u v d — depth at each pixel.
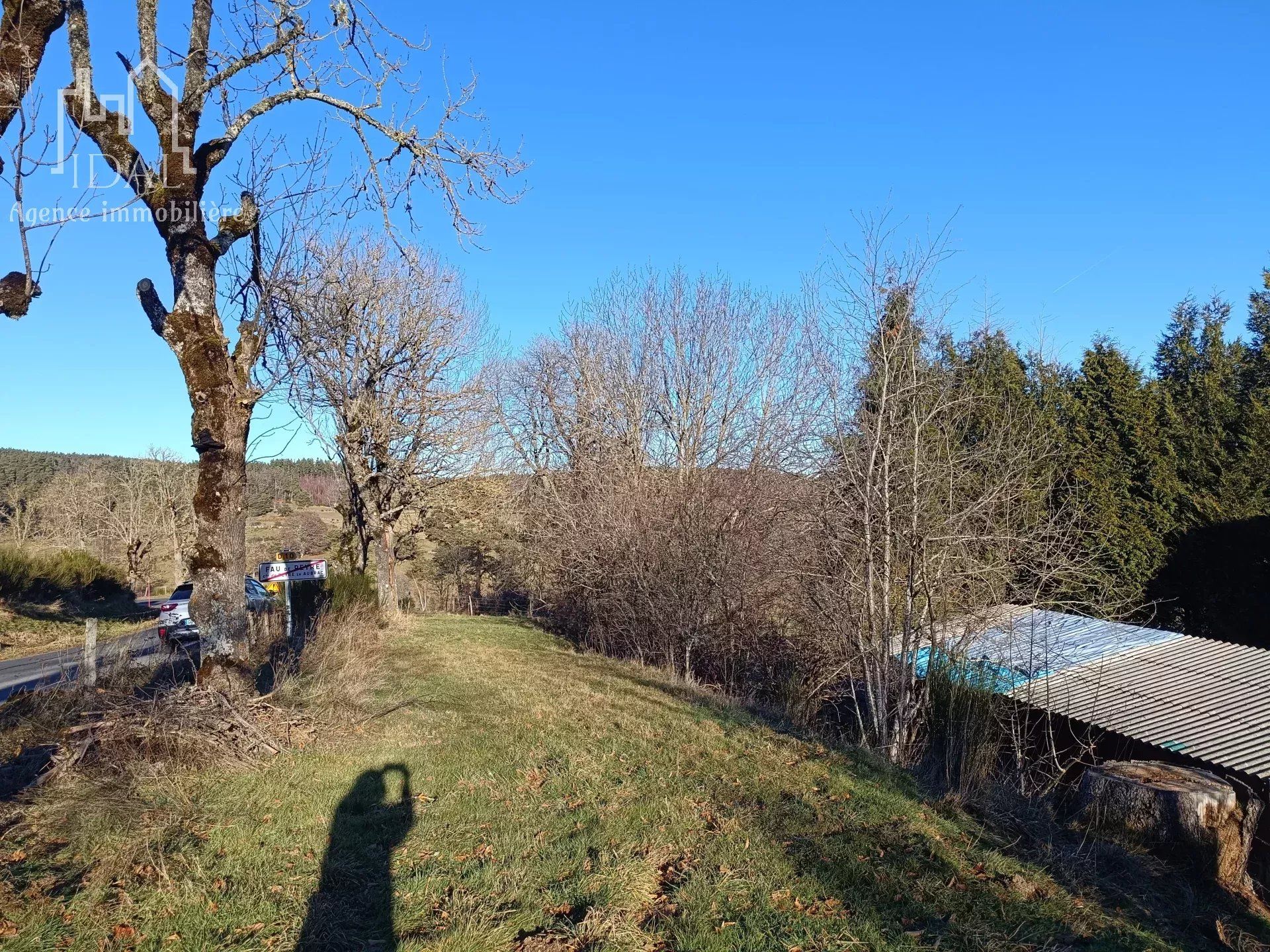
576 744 7.52
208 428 7.32
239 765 6.27
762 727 8.57
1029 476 12.47
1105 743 9.68
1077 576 13.16
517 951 3.79
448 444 21.19
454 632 18.36
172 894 4.15
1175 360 22.02
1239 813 6.04
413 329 20.08
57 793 5.33
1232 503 17.88
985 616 9.59
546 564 20.41
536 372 26.33
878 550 9.37
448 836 5.15
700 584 12.86
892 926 4.11
